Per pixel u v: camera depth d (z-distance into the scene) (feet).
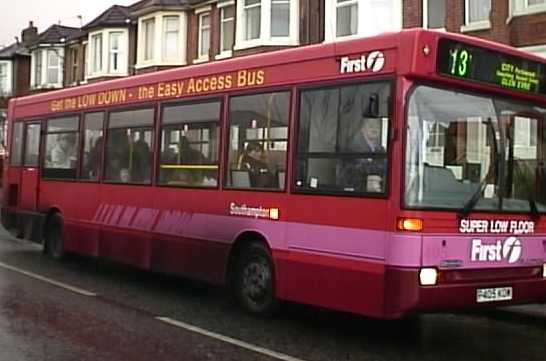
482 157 24.59
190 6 100.07
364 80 24.48
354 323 28.66
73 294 33.40
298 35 79.30
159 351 23.26
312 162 26.20
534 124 26.30
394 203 22.95
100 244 38.52
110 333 25.66
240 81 29.86
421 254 22.67
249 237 29.14
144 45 106.42
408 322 29.37
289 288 26.78
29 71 157.99
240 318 28.81
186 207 32.35
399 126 23.08
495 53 25.07
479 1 59.47
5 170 49.11
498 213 24.49
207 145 31.37
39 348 23.20
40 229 44.73
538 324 28.91
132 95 36.68
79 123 41.24
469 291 23.58
